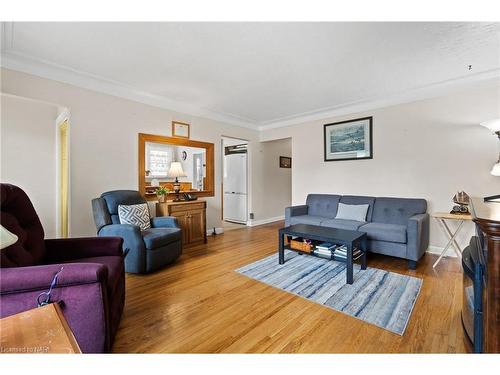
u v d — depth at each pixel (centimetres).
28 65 255
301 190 482
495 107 286
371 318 177
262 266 286
